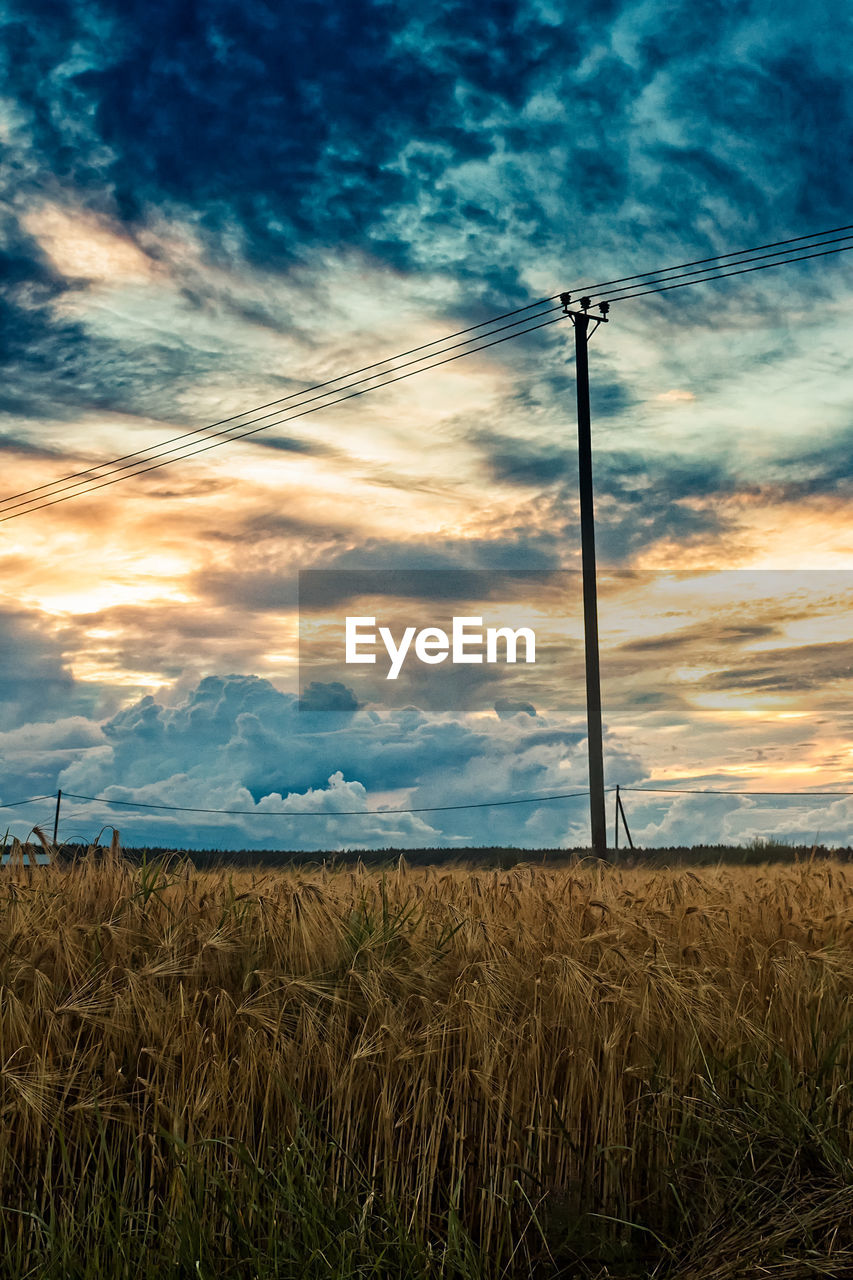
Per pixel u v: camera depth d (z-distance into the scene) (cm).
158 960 520
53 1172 430
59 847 756
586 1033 502
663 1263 415
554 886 791
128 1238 367
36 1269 363
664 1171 452
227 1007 483
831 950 647
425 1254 377
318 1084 477
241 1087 443
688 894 812
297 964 549
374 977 506
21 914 584
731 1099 504
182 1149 391
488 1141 470
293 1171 401
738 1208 436
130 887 673
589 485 1997
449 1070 492
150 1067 462
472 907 711
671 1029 531
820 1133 464
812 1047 554
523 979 545
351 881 743
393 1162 435
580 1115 484
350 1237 377
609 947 582
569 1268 413
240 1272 354
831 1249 390
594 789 1862
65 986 516
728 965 632
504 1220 426
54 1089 440
